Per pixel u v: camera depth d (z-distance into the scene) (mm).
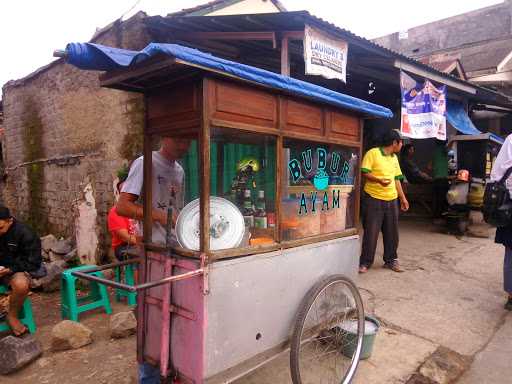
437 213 7727
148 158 2166
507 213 3541
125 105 5293
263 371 2758
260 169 2203
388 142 4574
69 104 6586
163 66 1682
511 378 2750
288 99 2256
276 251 2207
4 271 3559
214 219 1983
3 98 8984
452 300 4016
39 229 8094
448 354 3025
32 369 2996
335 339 2824
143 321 2186
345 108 2652
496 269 4961
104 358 3133
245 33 4539
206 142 1841
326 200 2688
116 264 2174
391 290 4262
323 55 4207
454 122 7273
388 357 2973
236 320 1989
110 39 5270
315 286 2385
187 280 1902
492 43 12133
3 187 9617
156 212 2246
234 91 1949
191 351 1902
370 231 4703
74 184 6668
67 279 3834
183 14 5250
